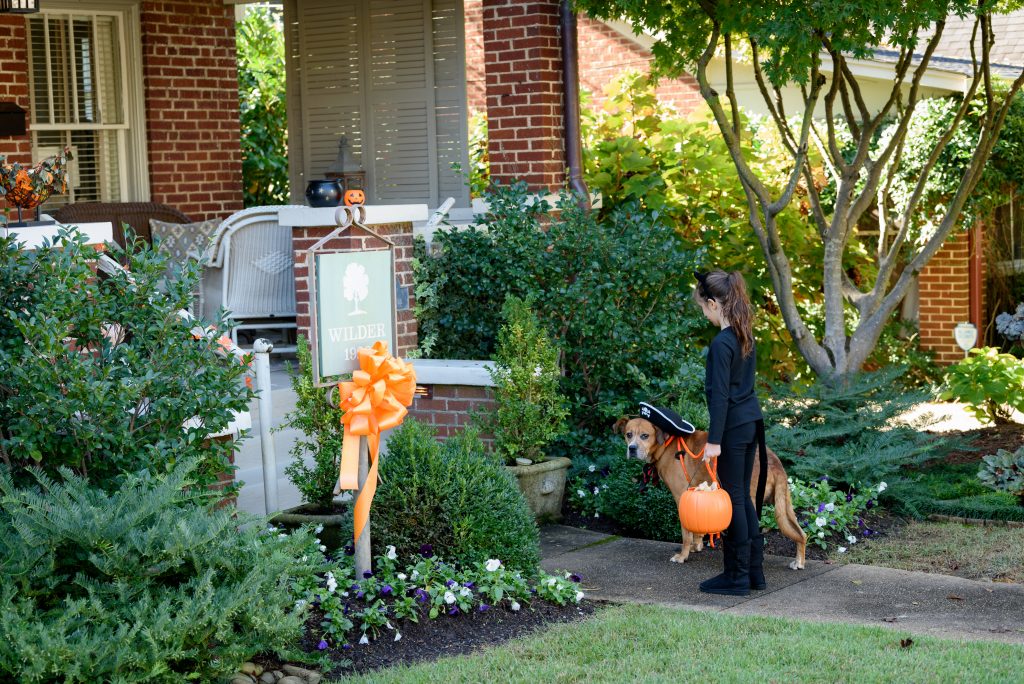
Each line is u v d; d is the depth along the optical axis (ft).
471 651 17.16
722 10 28.63
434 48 39.19
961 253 47.96
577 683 15.52
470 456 20.62
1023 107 43.80
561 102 32.73
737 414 20.02
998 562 22.85
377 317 19.51
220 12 40.50
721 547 23.57
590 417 28.89
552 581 19.43
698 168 38.01
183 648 14.55
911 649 16.87
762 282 37.65
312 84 41.24
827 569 22.25
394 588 18.42
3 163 21.70
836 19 26.07
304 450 24.90
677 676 15.67
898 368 31.50
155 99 39.06
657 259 29.43
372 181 40.65
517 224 29.30
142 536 14.85
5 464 17.30
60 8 37.29
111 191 39.24
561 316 28.81
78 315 17.88
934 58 47.19
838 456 27.35
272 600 15.48
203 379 18.35
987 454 31.86
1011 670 15.84
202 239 34.94
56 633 13.52
